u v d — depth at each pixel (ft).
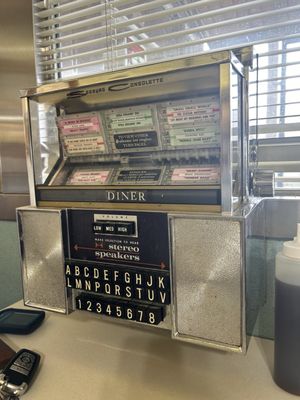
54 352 2.18
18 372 1.85
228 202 1.69
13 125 3.44
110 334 2.42
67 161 2.41
